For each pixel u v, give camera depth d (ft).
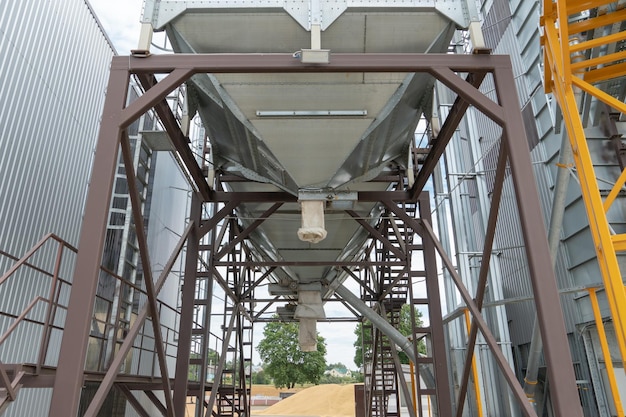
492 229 23.80
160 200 49.73
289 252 46.62
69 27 35.22
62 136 33.65
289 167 30.04
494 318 49.47
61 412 15.83
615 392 28.07
